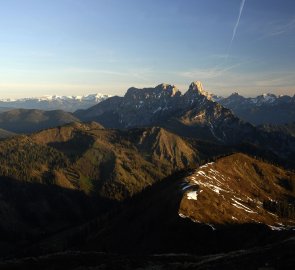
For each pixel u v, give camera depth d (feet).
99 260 351.67
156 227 579.07
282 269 216.54
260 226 548.31
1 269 340.18
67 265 343.05
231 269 246.06
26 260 360.69
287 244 260.62
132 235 595.47
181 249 513.45
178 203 597.93
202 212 588.09
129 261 338.95
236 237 523.70
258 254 259.60
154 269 305.53
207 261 291.17
